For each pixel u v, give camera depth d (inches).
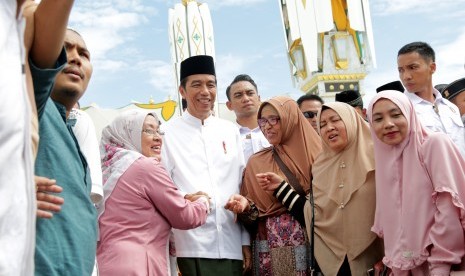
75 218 61.6
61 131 64.5
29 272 44.0
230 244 127.9
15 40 45.9
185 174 133.1
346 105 121.7
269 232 125.0
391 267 103.2
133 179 106.0
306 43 522.3
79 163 66.2
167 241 108.9
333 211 115.8
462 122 151.3
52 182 54.6
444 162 98.9
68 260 58.8
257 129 182.4
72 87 74.0
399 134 104.8
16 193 43.0
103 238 103.2
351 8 532.4
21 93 44.9
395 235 104.0
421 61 146.5
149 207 105.6
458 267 97.2
